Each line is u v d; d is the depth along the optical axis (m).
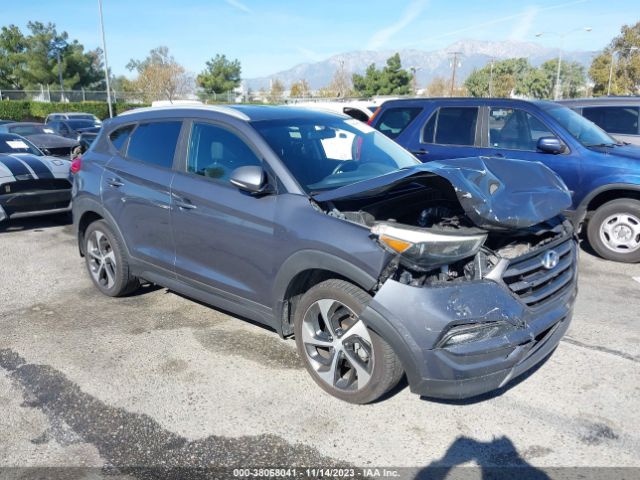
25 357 4.11
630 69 50.91
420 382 2.95
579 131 6.56
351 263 3.11
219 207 3.90
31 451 3.04
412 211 3.80
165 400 3.51
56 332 4.54
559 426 3.19
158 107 4.84
